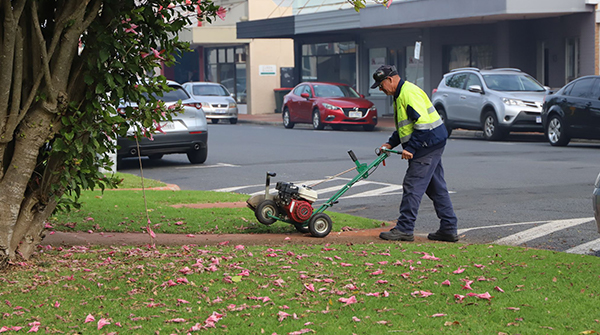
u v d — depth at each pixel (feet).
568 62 132.67
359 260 33.35
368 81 179.52
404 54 167.84
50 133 30.78
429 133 39.65
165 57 32.96
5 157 31.09
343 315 25.32
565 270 30.96
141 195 56.34
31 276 30.81
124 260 33.94
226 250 36.14
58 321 25.22
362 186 65.46
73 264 33.22
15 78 29.27
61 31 29.94
